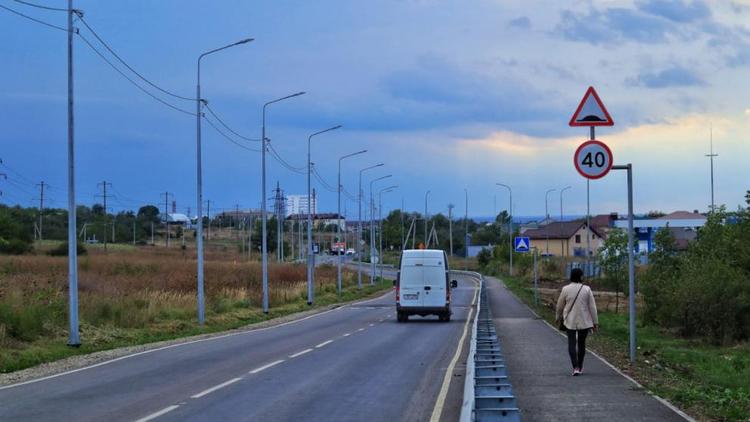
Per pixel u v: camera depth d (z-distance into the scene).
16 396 12.79
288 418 10.65
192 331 28.14
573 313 13.96
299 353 20.02
